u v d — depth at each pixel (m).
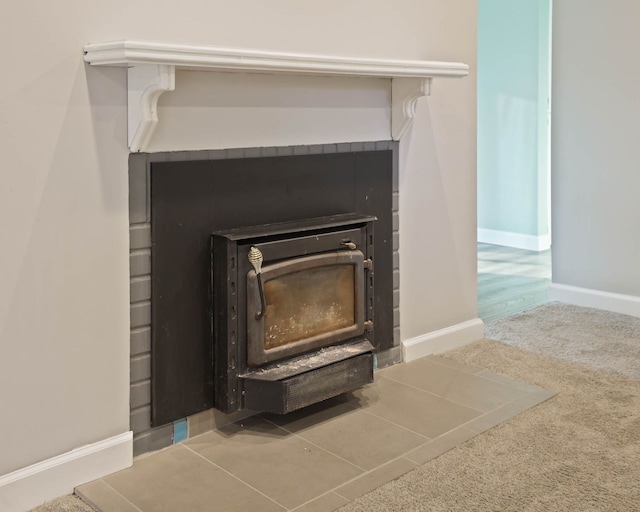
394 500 2.06
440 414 2.64
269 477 2.19
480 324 3.54
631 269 3.97
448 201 3.30
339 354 2.63
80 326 2.13
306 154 2.65
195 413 2.44
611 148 3.97
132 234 2.21
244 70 2.28
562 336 3.58
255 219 2.51
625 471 2.21
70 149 2.05
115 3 2.10
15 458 2.03
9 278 1.97
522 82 5.77
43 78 1.97
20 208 1.97
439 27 3.12
